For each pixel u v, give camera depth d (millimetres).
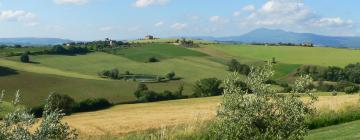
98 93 116062
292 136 12133
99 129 61906
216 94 124000
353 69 141125
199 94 124562
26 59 168250
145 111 85750
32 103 101625
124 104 110125
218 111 12430
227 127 12258
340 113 27969
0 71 128375
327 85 121875
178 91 124812
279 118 12180
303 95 12406
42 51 191750
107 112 90688
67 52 198000
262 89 12305
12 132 8391
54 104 8891
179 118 66438
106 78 147125
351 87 110312
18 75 125000
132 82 131000
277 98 12250
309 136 22891
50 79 123562
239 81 12609
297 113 12086
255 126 12195
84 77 139875
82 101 96875
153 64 180625
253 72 12664
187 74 161125
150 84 137000
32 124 8594
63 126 8773
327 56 195000
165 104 104375
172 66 176375
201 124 21188
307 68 148625
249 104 12086
